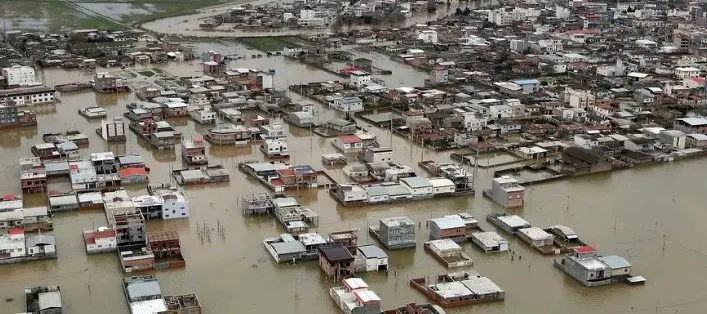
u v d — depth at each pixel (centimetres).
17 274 17650
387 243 19225
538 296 17050
